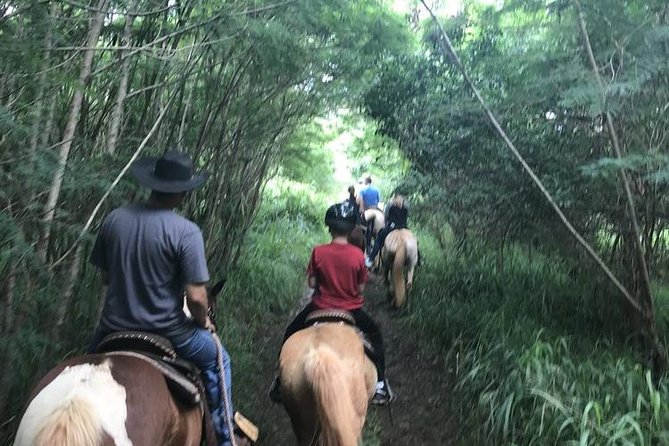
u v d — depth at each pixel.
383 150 13.48
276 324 8.84
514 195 6.98
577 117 6.12
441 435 5.92
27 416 2.57
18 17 3.73
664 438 4.30
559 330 6.57
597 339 6.28
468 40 7.77
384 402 5.11
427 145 8.96
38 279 3.90
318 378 3.65
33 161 3.61
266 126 8.44
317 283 4.82
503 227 7.79
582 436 4.32
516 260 8.27
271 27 5.47
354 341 4.29
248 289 8.97
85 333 4.97
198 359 3.48
